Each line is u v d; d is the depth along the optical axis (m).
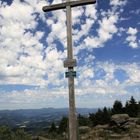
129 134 38.81
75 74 9.94
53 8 10.52
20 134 28.70
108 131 41.94
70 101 9.91
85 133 41.12
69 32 10.23
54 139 34.62
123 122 45.16
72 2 10.27
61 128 52.88
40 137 34.22
